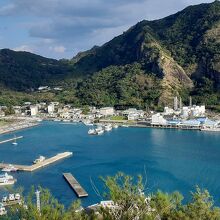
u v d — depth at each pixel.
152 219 49.56
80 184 184.50
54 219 49.34
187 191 166.62
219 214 56.69
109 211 50.47
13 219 52.06
